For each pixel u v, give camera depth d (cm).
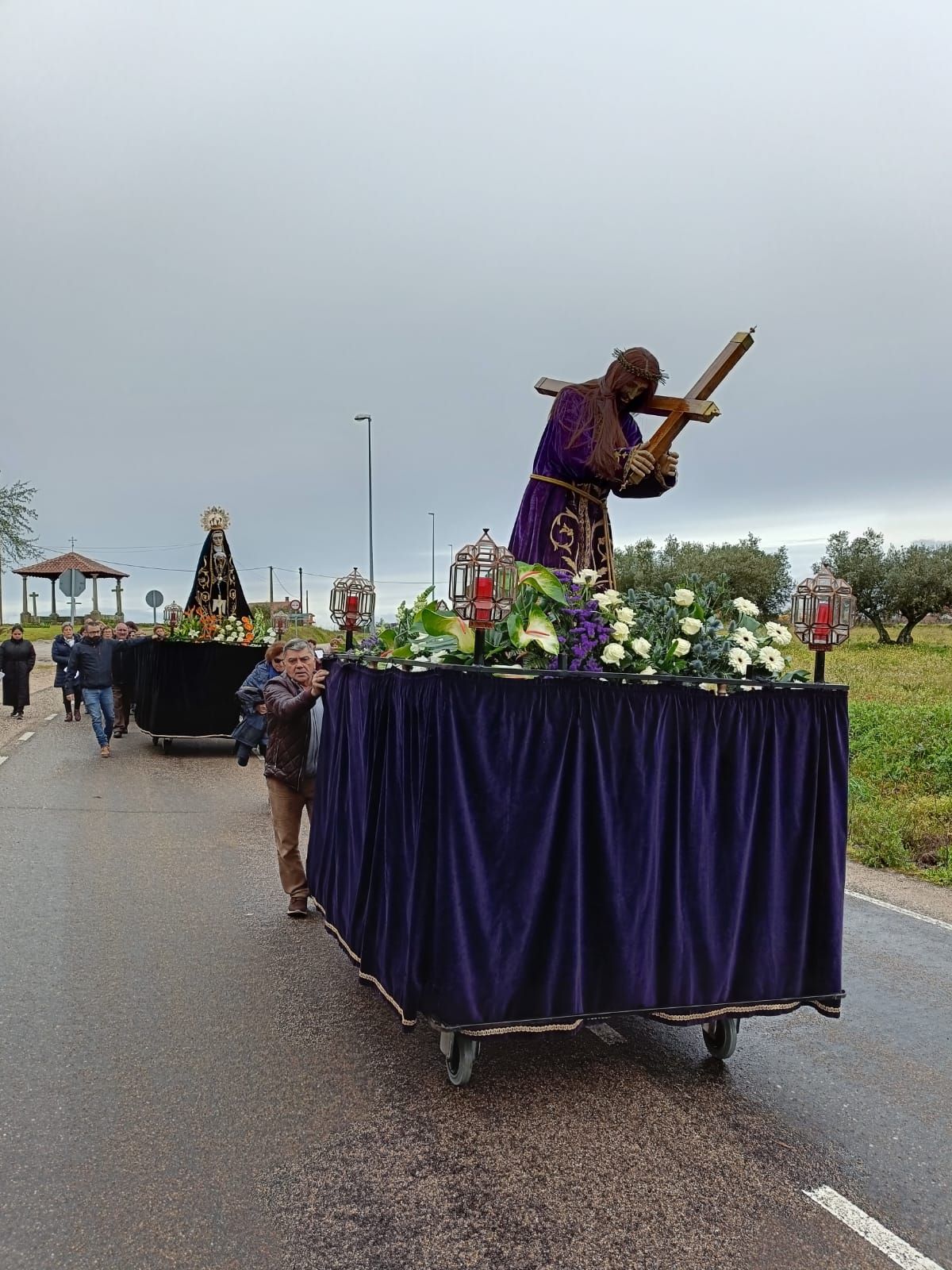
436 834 353
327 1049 433
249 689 1035
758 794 402
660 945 388
